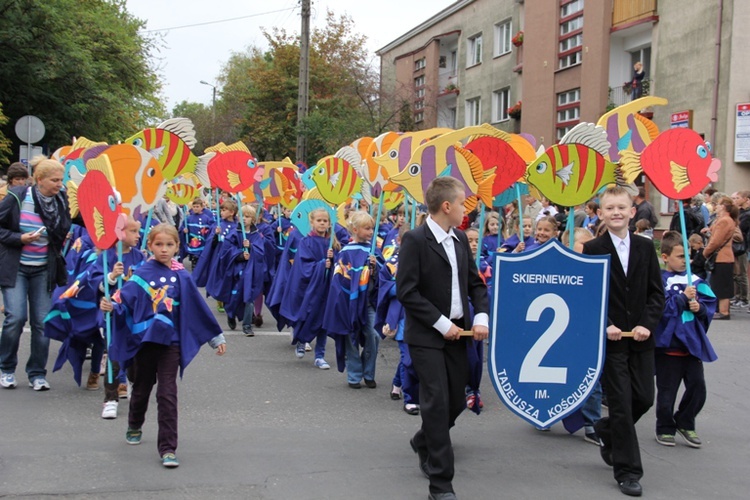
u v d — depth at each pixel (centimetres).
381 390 716
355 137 2728
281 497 439
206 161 1003
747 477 494
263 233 1063
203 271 1070
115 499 429
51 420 578
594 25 2228
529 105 2598
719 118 1800
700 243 1149
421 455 476
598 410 563
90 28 2919
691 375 555
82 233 745
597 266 469
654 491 464
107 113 2977
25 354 798
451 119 3353
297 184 1294
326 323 725
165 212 1461
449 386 448
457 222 448
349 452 525
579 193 576
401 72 3738
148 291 498
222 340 525
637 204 1244
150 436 547
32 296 656
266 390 701
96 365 673
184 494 439
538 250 471
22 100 2708
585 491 461
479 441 564
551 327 471
